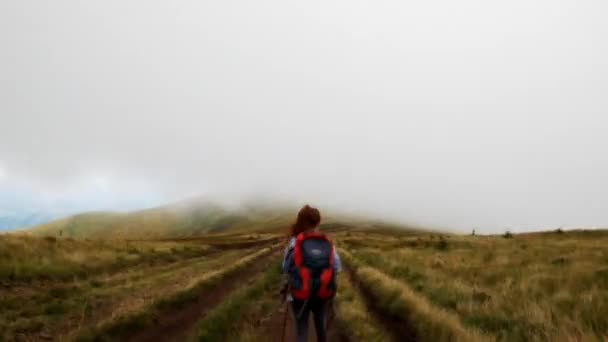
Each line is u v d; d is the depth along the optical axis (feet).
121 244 107.14
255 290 51.37
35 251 69.77
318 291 21.65
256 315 38.45
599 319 29.63
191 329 34.27
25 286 50.98
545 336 27.02
